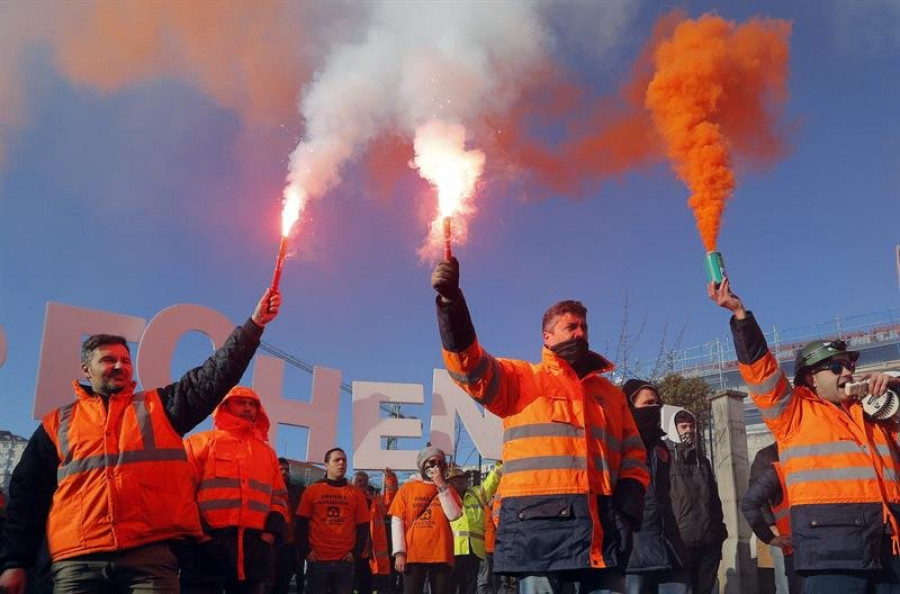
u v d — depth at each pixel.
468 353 3.65
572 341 3.97
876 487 4.38
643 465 4.02
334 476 9.12
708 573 7.52
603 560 3.64
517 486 3.79
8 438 19.02
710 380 39.38
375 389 14.35
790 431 4.66
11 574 4.11
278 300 4.36
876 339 37.22
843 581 4.34
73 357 11.16
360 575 11.86
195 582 5.76
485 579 11.75
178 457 4.29
